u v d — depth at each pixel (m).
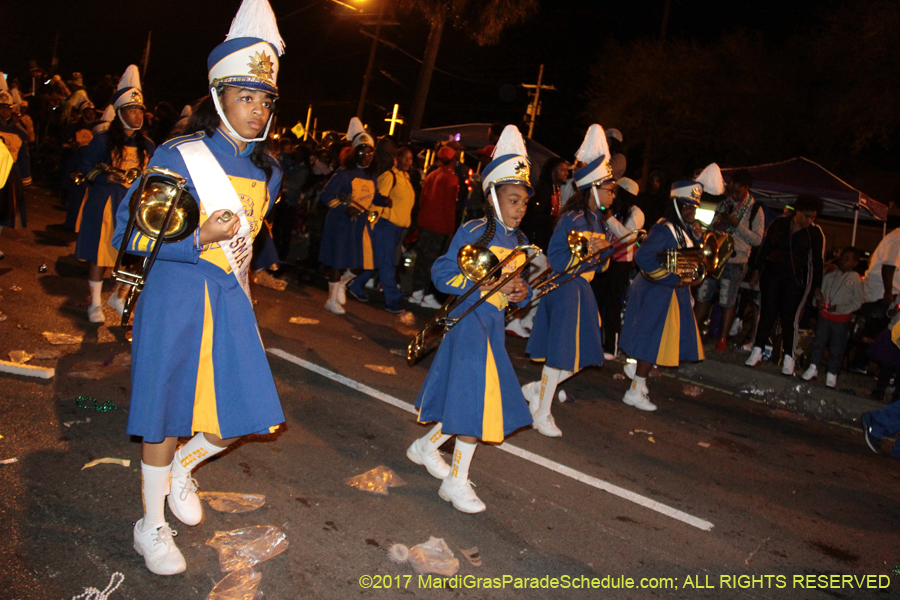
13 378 4.52
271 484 3.75
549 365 5.07
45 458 3.61
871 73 18.39
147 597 2.71
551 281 5.08
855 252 7.56
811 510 4.67
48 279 7.18
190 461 3.17
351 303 8.93
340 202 7.84
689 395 7.20
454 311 3.80
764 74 21.33
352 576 3.08
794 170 10.10
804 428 6.66
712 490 4.74
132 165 5.94
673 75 22.38
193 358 2.80
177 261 2.73
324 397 5.20
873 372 8.46
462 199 10.61
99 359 5.14
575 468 4.71
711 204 6.63
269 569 3.02
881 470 5.73
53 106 15.03
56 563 2.82
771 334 8.62
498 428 3.69
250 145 2.91
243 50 2.75
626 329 6.23
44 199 12.37
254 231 2.99
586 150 5.38
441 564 3.27
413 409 5.26
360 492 3.84
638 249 6.01
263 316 7.27
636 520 4.10
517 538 3.65
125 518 3.20
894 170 20.09
